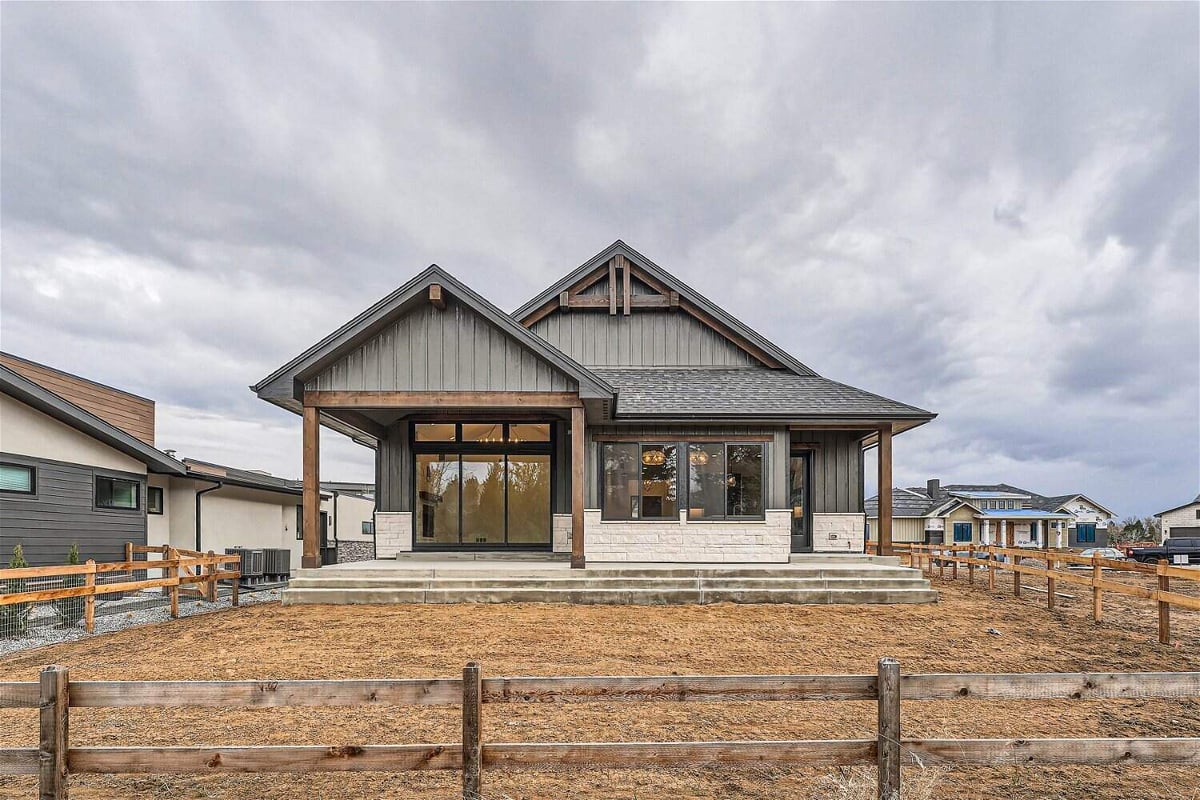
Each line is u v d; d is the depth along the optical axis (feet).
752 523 46.60
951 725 20.40
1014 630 33.94
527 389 42.34
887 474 47.80
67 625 36.52
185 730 19.48
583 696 13.53
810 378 55.21
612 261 58.23
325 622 34.60
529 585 40.37
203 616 39.17
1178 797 15.93
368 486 83.56
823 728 19.95
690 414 45.83
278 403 43.47
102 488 51.62
